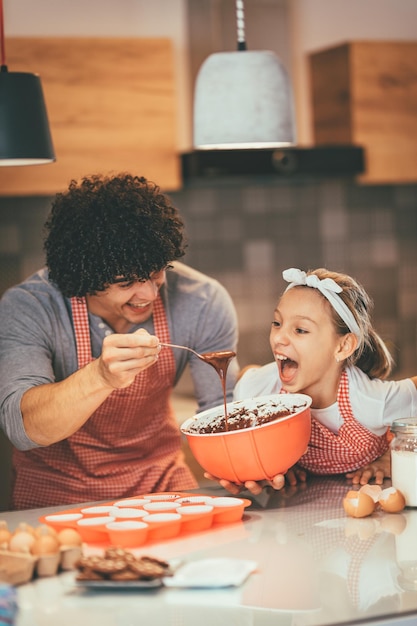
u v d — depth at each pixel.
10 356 2.22
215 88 2.24
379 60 4.17
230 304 2.54
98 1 4.14
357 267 4.74
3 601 1.27
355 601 1.39
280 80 2.25
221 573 1.46
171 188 3.94
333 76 4.28
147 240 2.09
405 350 4.83
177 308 2.45
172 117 3.90
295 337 2.13
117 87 3.81
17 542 1.50
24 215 4.18
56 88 3.74
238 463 1.89
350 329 2.13
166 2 4.22
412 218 4.82
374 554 1.59
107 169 3.83
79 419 1.97
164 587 1.45
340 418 2.14
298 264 4.65
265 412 2.07
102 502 2.01
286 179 4.02
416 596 1.41
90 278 2.12
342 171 4.01
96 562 1.45
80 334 2.31
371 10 4.55
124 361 1.83
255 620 1.32
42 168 3.75
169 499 1.89
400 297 4.82
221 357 2.02
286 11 4.09
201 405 2.52
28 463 2.46
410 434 1.90
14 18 4.03
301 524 1.78
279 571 1.51
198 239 4.48
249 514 1.86
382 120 4.20
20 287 2.35
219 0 4.04
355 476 2.14
